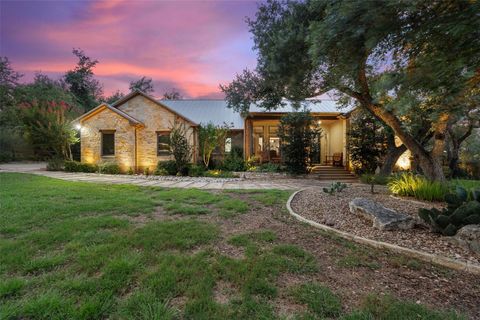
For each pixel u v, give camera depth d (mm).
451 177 12891
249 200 5781
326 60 4328
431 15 2719
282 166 12820
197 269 2357
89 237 3145
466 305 1862
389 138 11680
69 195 5871
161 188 7469
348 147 13242
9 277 2186
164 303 1837
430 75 2680
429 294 2012
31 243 2928
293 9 5246
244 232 3531
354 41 3336
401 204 4977
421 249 2820
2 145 19906
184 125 13859
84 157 13359
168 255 2670
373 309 1776
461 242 2803
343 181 11195
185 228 3582
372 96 5953
